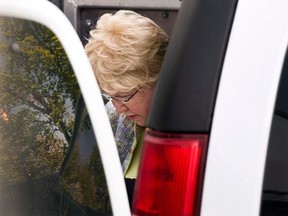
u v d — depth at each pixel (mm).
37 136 1770
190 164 1608
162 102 1642
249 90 1610
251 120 1607
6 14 1688
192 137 1613
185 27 1659
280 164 1690
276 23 1646
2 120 1825
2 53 1770
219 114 1604
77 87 1621
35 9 1624
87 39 2889
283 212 1707
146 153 1670
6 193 1859
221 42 1623
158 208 1643
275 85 1627
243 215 1610
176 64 1637
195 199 1613
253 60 1619
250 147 1605
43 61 1682
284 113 1681
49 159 1758
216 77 1614
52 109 1706
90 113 1592
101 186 1645
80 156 1679
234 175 1603
